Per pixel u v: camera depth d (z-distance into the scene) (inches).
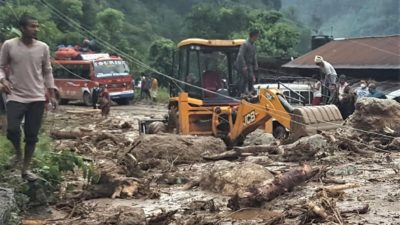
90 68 1422.2
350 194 340.2
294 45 1726.1
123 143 585.6
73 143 565.3
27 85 300.7
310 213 284.4
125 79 1462.8
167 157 472.4
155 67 1823.3
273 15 1923.0
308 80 961.5
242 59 569.3
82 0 2022.6
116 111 1239.5
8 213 255.3
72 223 289.6
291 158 456.1
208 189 368.5
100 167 412.5
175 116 614.9
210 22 2102.6
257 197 317.1
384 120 539.5
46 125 660.1
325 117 508.4
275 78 1037.8
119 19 2052.2
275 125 589.6
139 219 285.3
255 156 475.5
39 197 310.0
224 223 288.2
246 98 534.9
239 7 2130.9
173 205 331.0
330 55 1200.2
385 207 308.7
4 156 335.9
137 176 408.2
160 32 2593.5
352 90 691.4
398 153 493.4
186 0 2910.9
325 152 464.4
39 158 339.3
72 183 363.9
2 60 298.0
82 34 1701.5
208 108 581.9
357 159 460.1
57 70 1470.2
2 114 459.8
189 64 603.5
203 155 482.3
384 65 1015.6
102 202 339.0
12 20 755.4
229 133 552.7
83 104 1496.1
